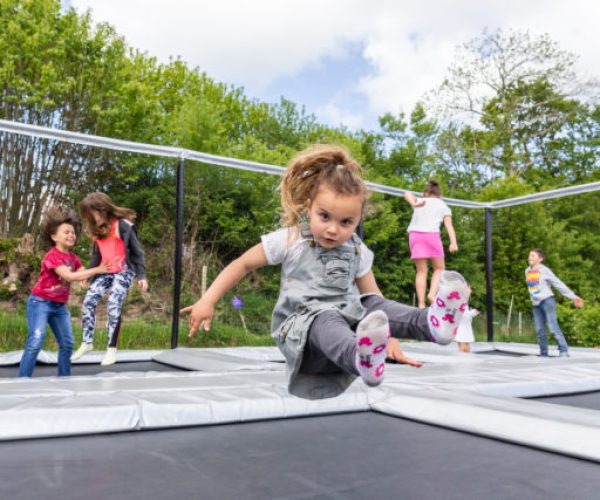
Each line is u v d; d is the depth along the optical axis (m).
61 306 2.69
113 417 1.53
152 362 3.55
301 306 1.22
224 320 5.19
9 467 1.15
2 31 9.05
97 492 1.00
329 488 1.07
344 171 1.22
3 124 3.04
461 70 17.12
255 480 1.10
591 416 1.57
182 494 1.00
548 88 17.06
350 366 0.96
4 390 1.78
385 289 7.19
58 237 2.63
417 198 4.43
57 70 9.24
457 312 1.01
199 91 14.98
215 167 5.73
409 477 1.15
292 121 14.16
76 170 5.21
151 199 5.39
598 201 12.41
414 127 14.05
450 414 1.69
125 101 9.97
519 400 1.84
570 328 8.29
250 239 5.87
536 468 1.25
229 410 1.69
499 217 9.09
